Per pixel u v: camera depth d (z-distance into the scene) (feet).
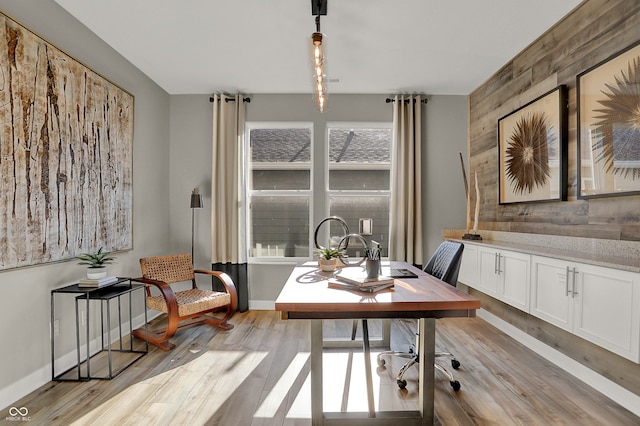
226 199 13.80
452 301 5.45
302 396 7.16
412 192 13.71
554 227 9.25
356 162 14.53
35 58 7.36
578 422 6.25
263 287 14.07
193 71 11.96
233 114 13.91
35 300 7.45
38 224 7.48
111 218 10.14
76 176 8.64
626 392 6.72
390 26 9.04
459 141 14.25
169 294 9.53
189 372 8.21
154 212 12.90
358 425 6.01
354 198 14.51
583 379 7.76
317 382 5.95
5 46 6.66
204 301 10.34
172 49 10.37
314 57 7.51
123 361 8.84
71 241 8.47
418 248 13.71
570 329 7.25
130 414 6.48
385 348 9.61
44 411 6.57
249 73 12.12
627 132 6.89
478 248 11.24
